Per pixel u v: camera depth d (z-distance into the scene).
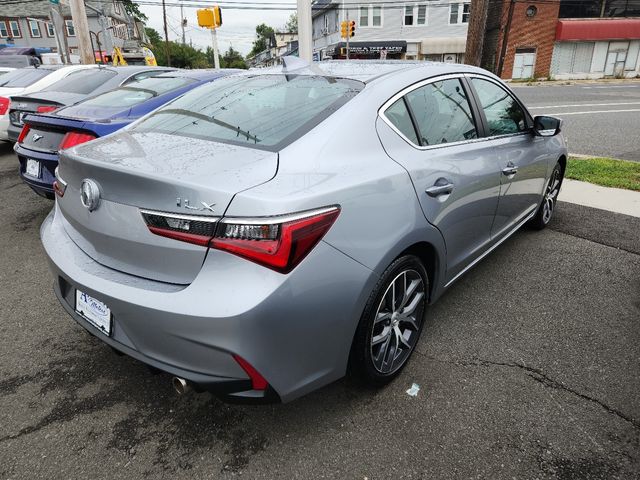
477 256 3.00
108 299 1.79
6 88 7.51
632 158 7.45
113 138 2.33
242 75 2.88
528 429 2.06
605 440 2.00
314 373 1.85
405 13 31.06
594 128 10.30
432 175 2.29
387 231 1.97
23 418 2.15
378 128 2.15
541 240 4.16
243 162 1.82
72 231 2.20
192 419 2.14
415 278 2.31
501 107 3.20
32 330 2.86
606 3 32.09
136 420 2.13
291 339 1.70
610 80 29.33
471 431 2.05
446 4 30.91
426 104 2.49
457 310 3.04
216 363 1.66
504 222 3.29
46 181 4.06
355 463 1.90
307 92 2.33
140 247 1.77
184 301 1.62
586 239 4.17
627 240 4.14
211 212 1.60
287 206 1.62
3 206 5.24
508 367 2.48
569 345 2.67
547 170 3.88
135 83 5.48
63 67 8.36
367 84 2.30
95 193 1.88
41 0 41.75
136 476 1.85
